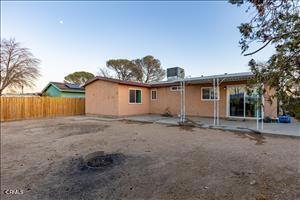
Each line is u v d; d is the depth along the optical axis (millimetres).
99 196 2904
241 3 1949
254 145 5625
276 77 1616
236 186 3047
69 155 5023
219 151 5047
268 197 2678
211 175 3510
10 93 18359
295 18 1601
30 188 3242
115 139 6812
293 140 6223
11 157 4941
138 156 4801
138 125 10219
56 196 2949
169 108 14523
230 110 11664
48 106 14375
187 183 3225
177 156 4715
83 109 16594
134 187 3150
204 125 9305
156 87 15352
